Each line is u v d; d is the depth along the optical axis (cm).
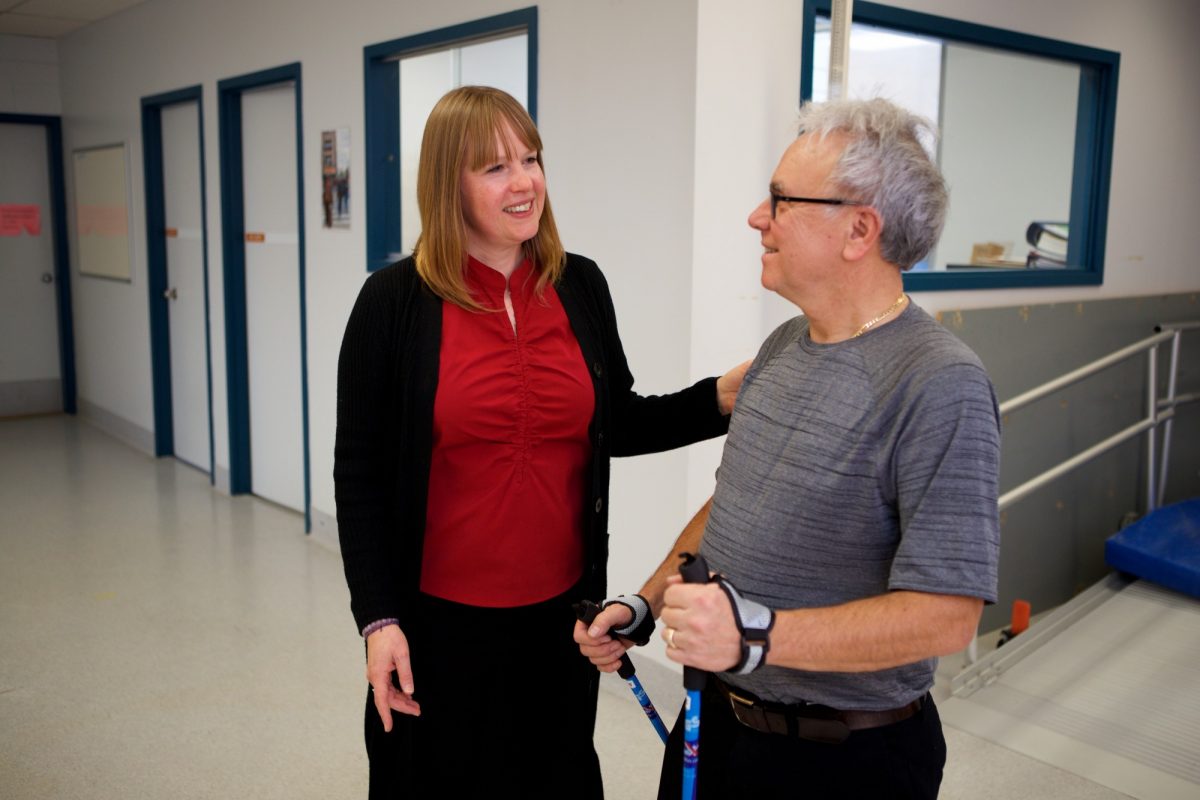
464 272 165
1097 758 277
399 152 429
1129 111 414
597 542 180
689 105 279
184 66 568
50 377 797
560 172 326
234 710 312
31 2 606
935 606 110
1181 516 374
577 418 171
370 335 163
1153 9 414
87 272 741
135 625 377
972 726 296
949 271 357
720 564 135
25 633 368
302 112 464
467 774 176
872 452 120
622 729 301
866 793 129
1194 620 329
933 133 127
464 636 171
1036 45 365
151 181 624
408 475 163
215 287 562
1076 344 400
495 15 346
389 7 399
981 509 111
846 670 115
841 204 122
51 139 760
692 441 181
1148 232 436
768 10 289
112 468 627
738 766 136
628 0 294
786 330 147
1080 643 330
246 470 566
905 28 325
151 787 268
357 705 316
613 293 311
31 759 281
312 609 395
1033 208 461
